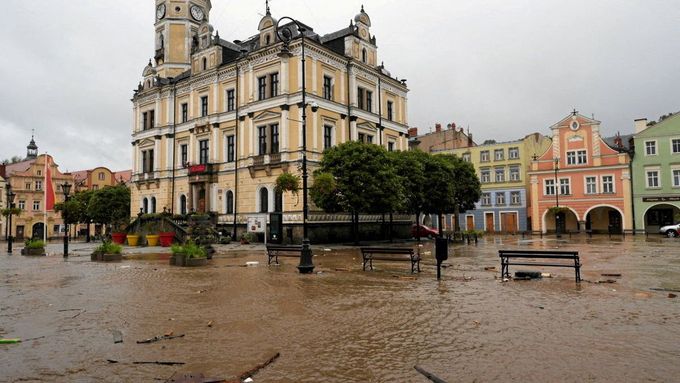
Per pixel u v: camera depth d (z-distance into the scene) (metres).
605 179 53.06
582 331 7.36
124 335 7.40
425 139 73.19
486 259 20.75
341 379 5.37
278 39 37.56
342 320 8.34
